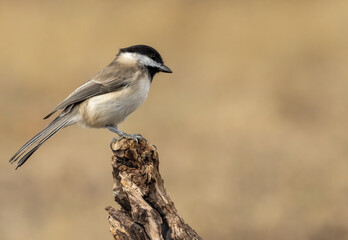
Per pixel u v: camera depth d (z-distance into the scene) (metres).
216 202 11.86
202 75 20.47
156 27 24.14
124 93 8.57
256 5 26.38
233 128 15.92
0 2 24.72
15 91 19.05
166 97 18.47
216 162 13.81
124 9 25.17
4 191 12.94
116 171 6.74
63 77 20.00
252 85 19.45
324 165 13.45
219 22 25.11
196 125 16.12
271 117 16.56
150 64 8.85
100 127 8.84
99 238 11.15
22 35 22.38
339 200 11.90
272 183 12.66
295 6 25.84
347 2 25.42
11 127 16.48
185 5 25.95
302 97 18.53
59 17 24.14
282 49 22.66
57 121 8.68
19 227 11.46
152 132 15.76
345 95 18.52
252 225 11.30
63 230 11.26
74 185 13.20
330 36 23.50
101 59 21.12
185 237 6.40
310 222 11.37
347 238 10.96
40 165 14.22
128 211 6.66
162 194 6.63
